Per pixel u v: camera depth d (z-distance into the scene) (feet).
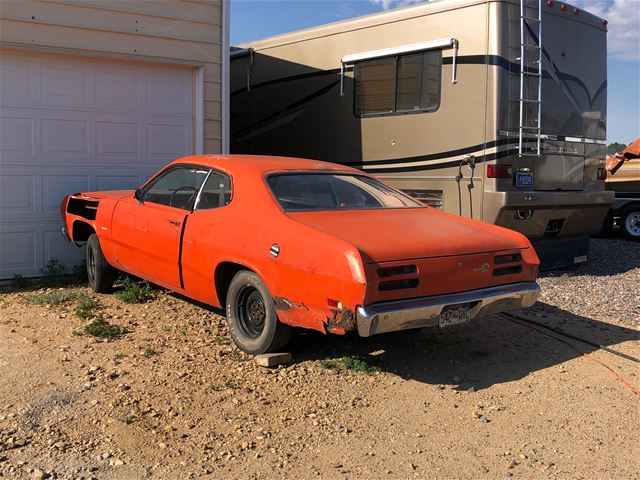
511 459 11.39
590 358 16.61
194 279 17.01
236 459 11.11
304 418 12.74
